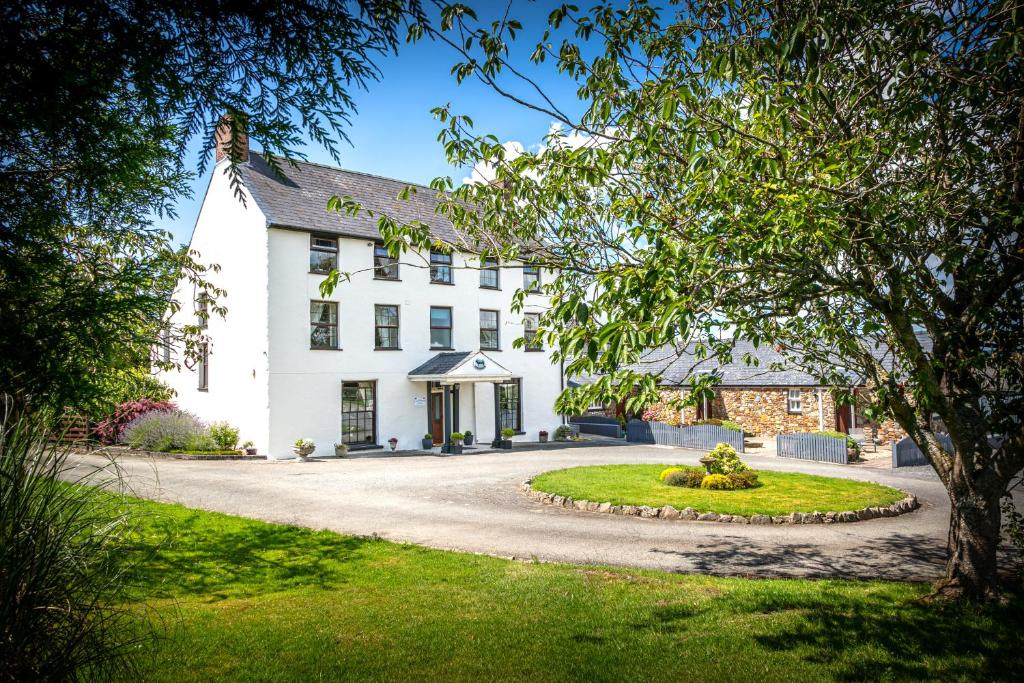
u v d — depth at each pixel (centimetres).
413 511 1268
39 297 336
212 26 267
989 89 495
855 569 884
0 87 261
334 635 596
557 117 473
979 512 688
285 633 599
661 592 738
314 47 279
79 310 340
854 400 769
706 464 1611
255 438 2145
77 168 338
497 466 1981
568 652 562
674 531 1121
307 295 2202
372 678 508
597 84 511
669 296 372
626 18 493
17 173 330
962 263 591
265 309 2106
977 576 688
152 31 257
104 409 384
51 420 347
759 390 3150
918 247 533
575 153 539
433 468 1920
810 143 509
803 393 3016
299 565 841
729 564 907
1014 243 564
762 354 3212
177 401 2627
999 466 665
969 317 629
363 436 2341
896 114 491
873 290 553
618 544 1020
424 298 2523
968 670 527
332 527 1108
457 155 588
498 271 2803
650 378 380
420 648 568
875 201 471
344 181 2519
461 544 1007
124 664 383
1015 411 632
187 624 618
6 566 306
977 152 525
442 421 2598
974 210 521
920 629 613
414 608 675
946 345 656
